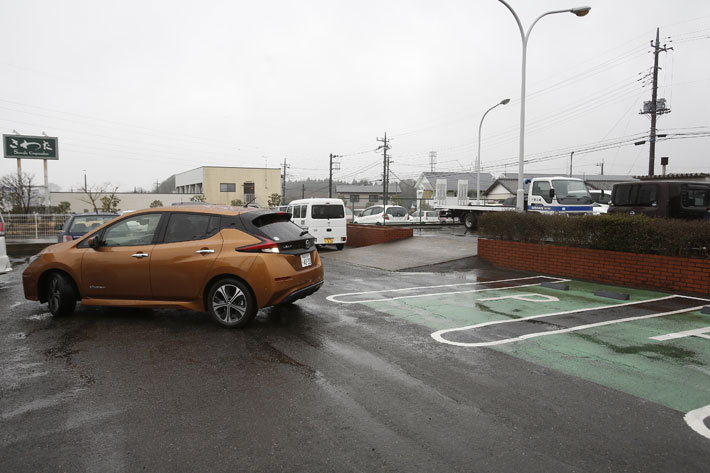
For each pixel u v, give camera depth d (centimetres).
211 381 402
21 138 3067
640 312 656
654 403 357
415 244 1565
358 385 393
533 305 707
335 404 356
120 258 587
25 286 632
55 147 3178
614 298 757
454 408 349
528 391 380
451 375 416
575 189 1716
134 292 587
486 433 311
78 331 555
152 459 280
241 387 389
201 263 561
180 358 460
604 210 1891
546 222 1058
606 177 6066
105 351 481
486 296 781
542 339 525
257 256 548
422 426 321
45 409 347
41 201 4022
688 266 798
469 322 602
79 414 339
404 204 7112
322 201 1670
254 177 6675
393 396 371
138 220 609
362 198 7819
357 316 633
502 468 269
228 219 579
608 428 317
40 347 493
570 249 989
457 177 6244
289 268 564
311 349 489
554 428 317
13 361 451
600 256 930
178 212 600
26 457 281
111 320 606
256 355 470
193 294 569
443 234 2081
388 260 1289
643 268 861
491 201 2555
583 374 417
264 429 317
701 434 309
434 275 1041
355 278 998
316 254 651
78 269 600
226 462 277
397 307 691
